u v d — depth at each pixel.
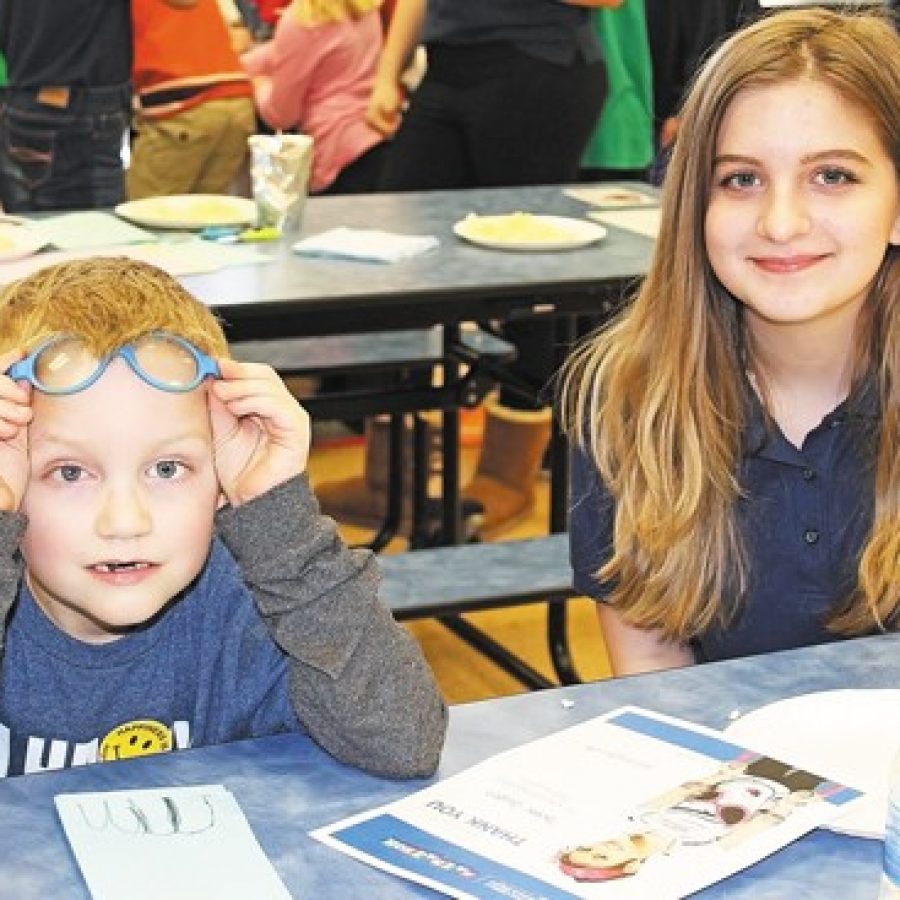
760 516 1.97
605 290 3.10
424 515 4.15
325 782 1.36
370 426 4.51
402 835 1.27
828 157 1.85
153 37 4.61
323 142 4.91
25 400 1.39
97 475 1.41
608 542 2.05
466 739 1.44
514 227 3.38
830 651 1.65
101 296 1.47
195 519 1.44
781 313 1.87
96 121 4.33
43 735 1.52
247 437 1.48
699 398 1.96
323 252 3.19
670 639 2.04
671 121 4.01
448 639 3.88
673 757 1.39
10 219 3.36
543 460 4.88
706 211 1.93
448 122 4.39
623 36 4.71
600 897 1.18
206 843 1.25
